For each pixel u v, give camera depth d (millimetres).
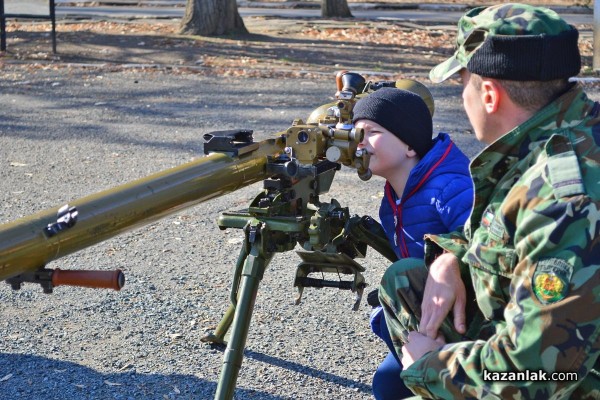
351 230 2789
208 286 4441
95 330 3877
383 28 18094
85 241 1954
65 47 14148
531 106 1920
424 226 2648
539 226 1755
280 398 3275
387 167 2689
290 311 4109
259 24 18375
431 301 2107
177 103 9758
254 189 6383
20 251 1789
